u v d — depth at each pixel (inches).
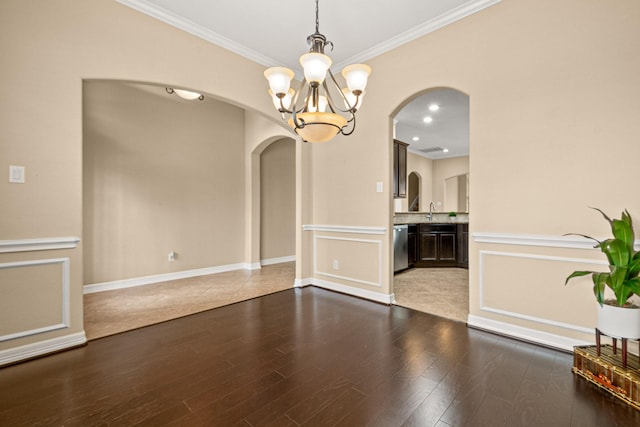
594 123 79.7
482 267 99.1
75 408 59.9
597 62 79.2
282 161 227.9
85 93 139.8
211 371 73.8
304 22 109.3
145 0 97.7
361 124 135.0
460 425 55.2
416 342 89.9
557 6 84.8
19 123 78.5
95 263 143.6
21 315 79.1
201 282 163.8
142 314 113.6
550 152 86.2
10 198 77.4
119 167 150.6
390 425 55.2
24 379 70.2
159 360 79.3
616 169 76.9
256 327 101.5
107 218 147.1
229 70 123.5
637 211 74.3
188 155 176.9
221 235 192.7
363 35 116.9
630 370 62.7
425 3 98.4
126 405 60.9
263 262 215.5
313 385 67.9
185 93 154.8
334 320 107.9
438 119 218.8
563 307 84.7
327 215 149.7
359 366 76.1
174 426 54.9
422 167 364.5
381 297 128.0
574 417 57.2
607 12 77.7
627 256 65.2
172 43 107.0
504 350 84.6
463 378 70.6
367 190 133.0
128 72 97.0
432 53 110.8
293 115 70.4
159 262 164.9
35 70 80.8
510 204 93.3
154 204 163.0
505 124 94.1
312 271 158.1
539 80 87.8
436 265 210.8
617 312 64.6
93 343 89.3
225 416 57.7
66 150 85.7
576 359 72.0
